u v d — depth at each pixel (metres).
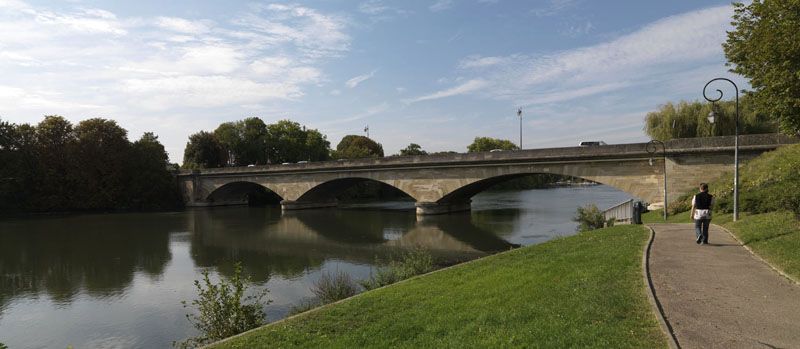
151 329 20.22
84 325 20.98
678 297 10.44
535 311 10.30
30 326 21.06
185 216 71.62
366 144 143.38
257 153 112.12
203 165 106.94
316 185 72.19
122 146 86.62
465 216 58.41
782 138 34.50
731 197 26.95
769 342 7.87
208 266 33.09
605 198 91.81
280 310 21.06
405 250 37.12
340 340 10.18
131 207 86.69
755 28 19.86
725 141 36.78
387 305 12.79
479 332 9.45
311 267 31.56
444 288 14.05
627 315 9.32
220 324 13.83
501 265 16.56
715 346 7.74
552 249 18.89
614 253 15.86
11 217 72.06
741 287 11.15
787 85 18.17
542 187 166.12
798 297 10.25
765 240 15.88
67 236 49.75
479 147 157.88
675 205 35.22
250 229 54.06
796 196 16.77
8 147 78.56
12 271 32.56
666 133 51.69
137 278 29.86
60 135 83.75
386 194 125.94
